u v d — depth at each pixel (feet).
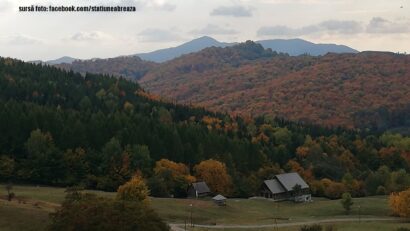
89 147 474.90
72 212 192.54
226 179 482.28
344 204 394.93
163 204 367.04
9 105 516.32
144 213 192.65
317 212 397.80
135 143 508.53
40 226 227.61
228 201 436.76
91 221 184.14
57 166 428.97
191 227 301.84
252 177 519.60
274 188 469.16
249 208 411.13
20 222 229.86
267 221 341.41
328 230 266.98
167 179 447.42
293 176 493.36
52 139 467.93
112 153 460.14
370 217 372.79
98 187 433.48
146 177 456.45
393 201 375.86
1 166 415.03
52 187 416.46
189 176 460.96
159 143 520.83
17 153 447.01
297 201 465.88
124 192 287.07
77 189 296.30
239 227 310.24
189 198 443.32
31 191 370.73
